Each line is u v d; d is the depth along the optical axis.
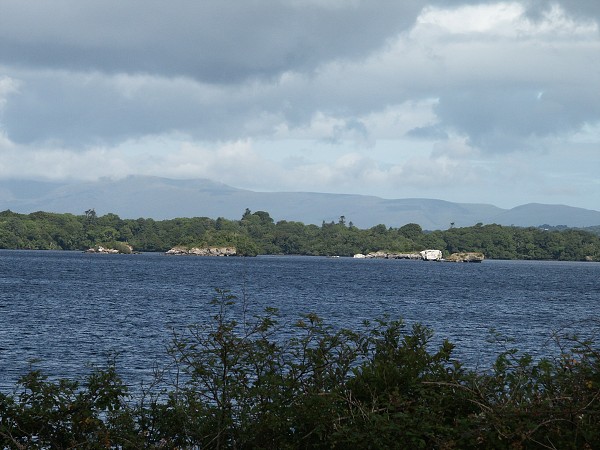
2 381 61.31
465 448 18.94
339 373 21.23
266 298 193.50
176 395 21.41
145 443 20.20
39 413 19.89
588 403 18.77
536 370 20.11
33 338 96.50
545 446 18.19
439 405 19.81
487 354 70.00
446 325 125.12
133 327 111.88
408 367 21.16
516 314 156.00
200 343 20.94
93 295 193.25
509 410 18.80
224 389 20.03
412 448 18.73
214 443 20.42
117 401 21.05
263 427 19.77
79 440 20.06
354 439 18.70
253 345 20.84
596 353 19.95
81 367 69.69
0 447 19.61
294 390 20.34
